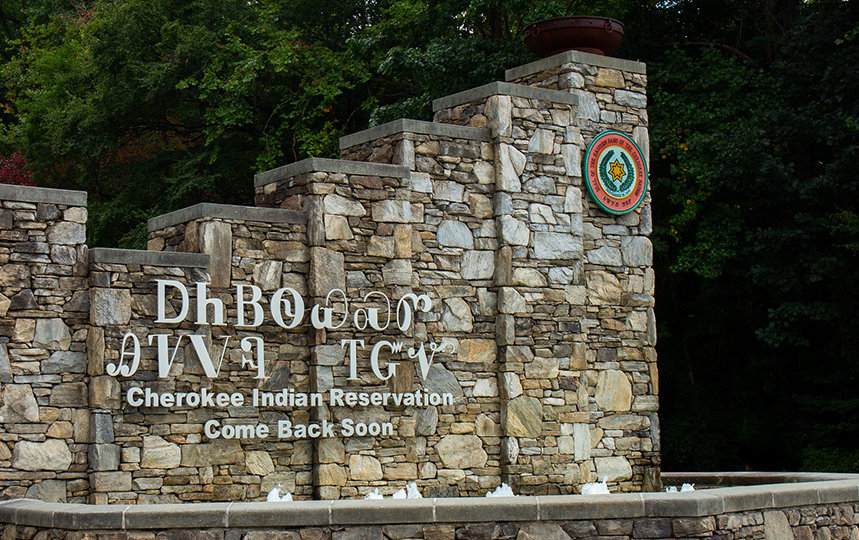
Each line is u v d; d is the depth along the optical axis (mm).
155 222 14828
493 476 15164
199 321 13508
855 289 21719
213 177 25984
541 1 22844
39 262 12922
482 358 15289
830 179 20328
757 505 11594
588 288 16172
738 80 22000
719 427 23875
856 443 22031
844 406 21609
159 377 13234
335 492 14047
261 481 13766
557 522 10781
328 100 26500
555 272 15773
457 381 15070
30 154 29312
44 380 12805
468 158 15469
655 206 23297
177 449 13281
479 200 15500
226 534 10344
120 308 13125
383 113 23891
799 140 21266
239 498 13586
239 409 13703
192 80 25578
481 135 15617
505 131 15562
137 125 28297
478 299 15344
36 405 12742
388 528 10523
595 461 15883
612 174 16438
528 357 15414
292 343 14172
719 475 16969
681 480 17375
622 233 16578
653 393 16562
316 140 25953
